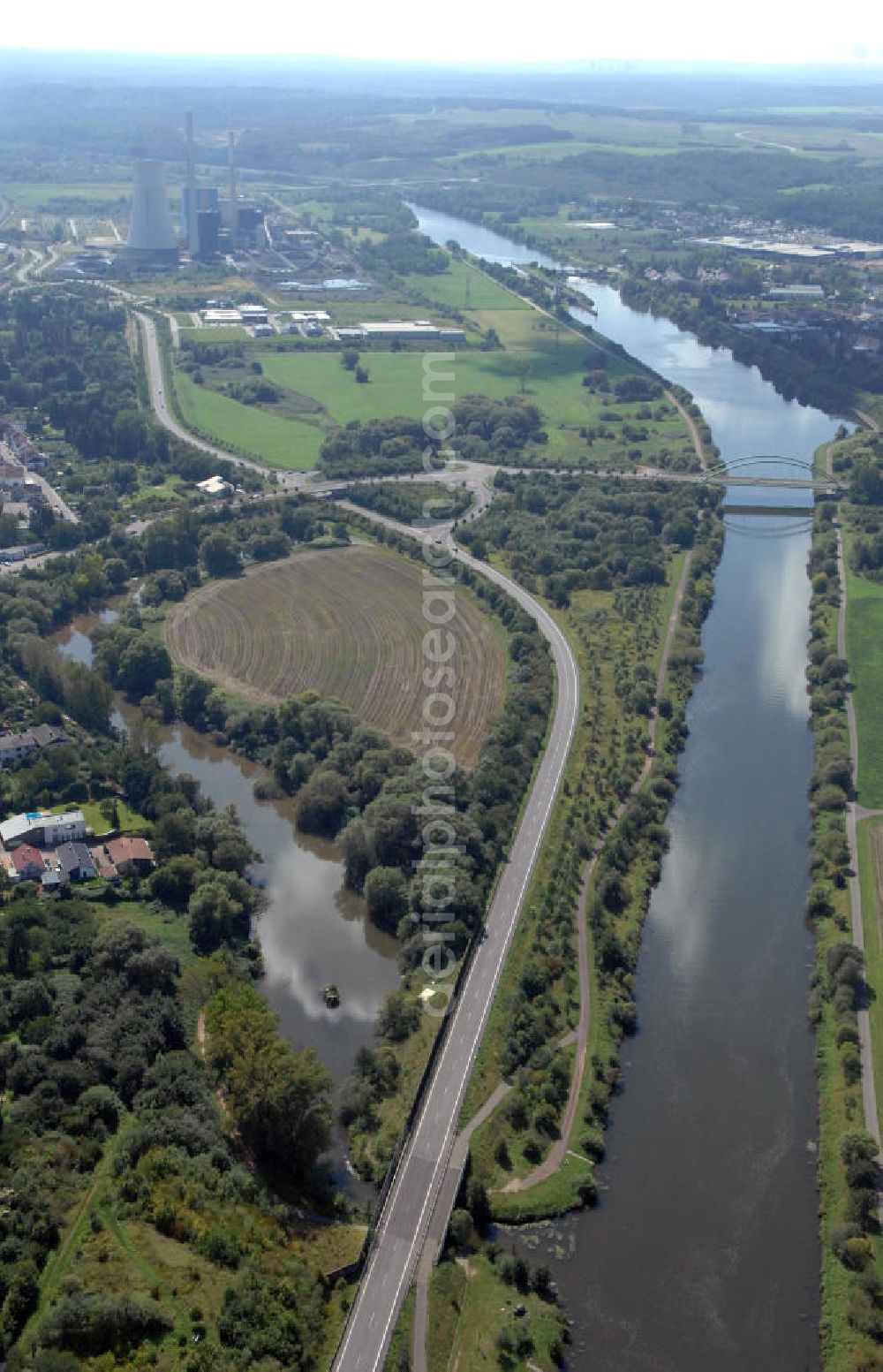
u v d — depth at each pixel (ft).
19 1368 631.56
